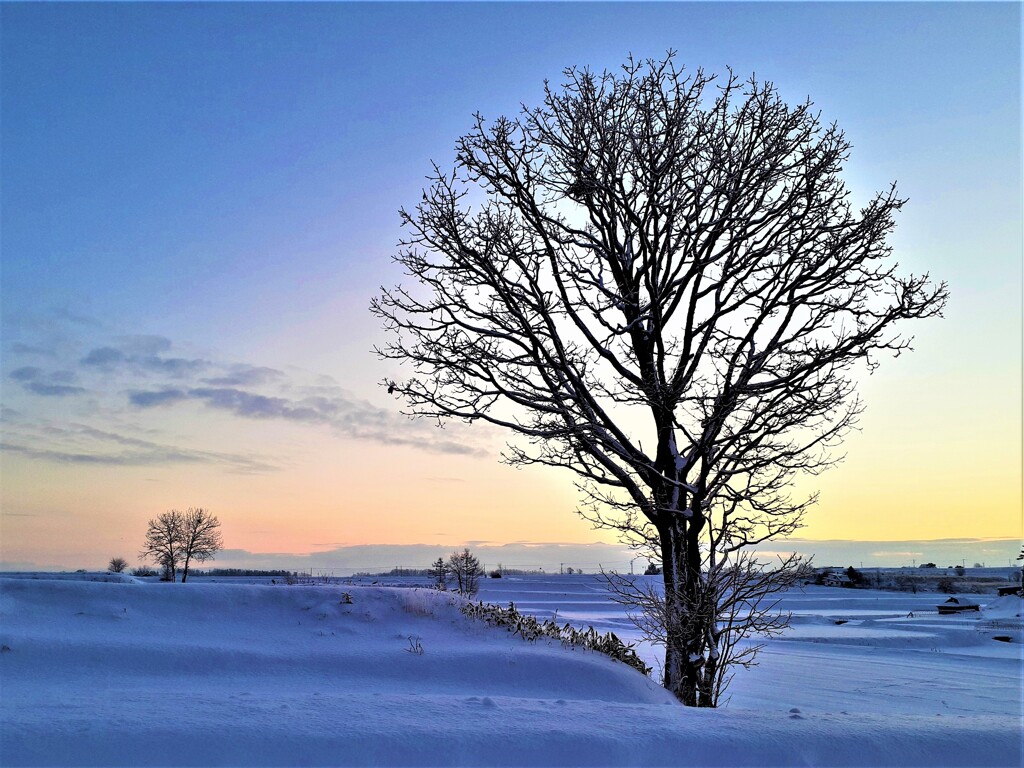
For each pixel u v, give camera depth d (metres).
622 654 13.85
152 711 7.36
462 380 13.33
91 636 12.41
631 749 6.76
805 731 7.25
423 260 14.07
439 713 7.60
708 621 12.41
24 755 6.12
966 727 7.59
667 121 13.63
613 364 13.64
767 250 13.45
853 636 34.59
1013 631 34.72
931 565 129.12
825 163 13.62
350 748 6.49
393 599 15.12
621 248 14.02
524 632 14.51
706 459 12.95
